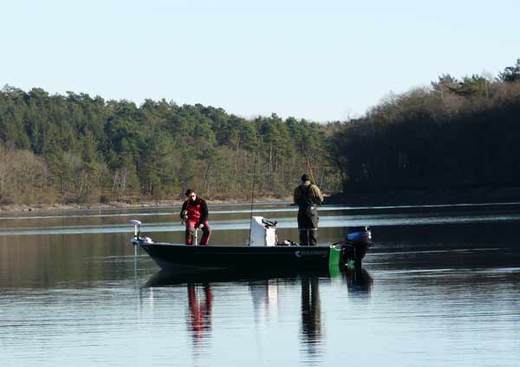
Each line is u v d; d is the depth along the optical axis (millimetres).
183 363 32375
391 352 32875
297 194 59812
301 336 36156
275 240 61656
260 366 31656
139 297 48250
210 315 41562
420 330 36250
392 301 43531
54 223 170375
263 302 44875
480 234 84188
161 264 61656
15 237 117625
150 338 36656
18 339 37094
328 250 57719
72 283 56125
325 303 43875
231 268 59875
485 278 50344
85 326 39719
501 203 180625
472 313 39219
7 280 59188
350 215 147125
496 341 33656
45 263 72188
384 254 68375
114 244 93438
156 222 154000
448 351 32594
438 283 49250
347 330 36938
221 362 32375
